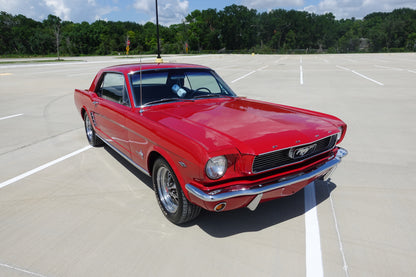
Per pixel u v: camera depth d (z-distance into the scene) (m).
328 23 112.19
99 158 4.51
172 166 2.46
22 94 10.68
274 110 3.15
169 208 2.83
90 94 4.43
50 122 6.75
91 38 90.38
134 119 3.05
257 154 2.20
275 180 2.39
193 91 3.60
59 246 2.50
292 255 2.36
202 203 2.27
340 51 97.00
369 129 5.75
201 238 2.59
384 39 100.06
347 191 3.38
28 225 2.81
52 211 3.05
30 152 4.79
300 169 2.56
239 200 2.28
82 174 3.93
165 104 3.28
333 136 2.79
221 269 2.22
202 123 2.66
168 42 92.62
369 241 2.50
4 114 7.56
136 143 3.09
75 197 3.33
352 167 4.02
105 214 2.98
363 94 9.74
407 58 36.44
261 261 2.29
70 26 106.00
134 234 2.65
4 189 3.54
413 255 2.33
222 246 2.48
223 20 98.81
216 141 2.26
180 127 2.57
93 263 2.29
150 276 2.16
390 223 2.75
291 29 112.12
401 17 110.50
